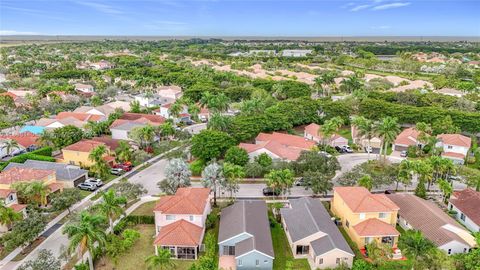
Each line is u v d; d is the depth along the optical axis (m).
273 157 86.31
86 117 121.88
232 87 160.25
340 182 72.06
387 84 180.25
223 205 67.81
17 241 50.75
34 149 99.06
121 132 105.88
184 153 90.25
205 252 54.12
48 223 62.00
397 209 58.12
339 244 51.88
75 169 78.75
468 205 64.69
